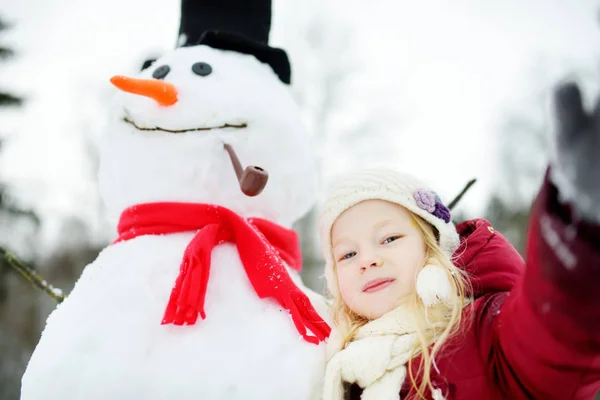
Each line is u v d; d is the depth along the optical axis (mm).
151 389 1297
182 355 1332
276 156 1750
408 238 1494
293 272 1779
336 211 1564
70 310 1447
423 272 1416
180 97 1656
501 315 1191
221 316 1422
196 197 1660
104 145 1831
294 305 1458
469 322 1358
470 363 1301
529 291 999
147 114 1666
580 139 791
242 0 2027
